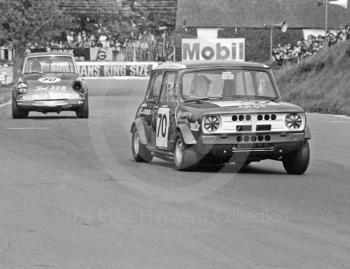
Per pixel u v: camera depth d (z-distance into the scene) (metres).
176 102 31.19
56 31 142.88
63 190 26.50
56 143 41.78
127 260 17.45
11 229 20.58
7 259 17.56
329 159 36.47
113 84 133.12
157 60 192.75
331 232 20.20
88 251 18.27
